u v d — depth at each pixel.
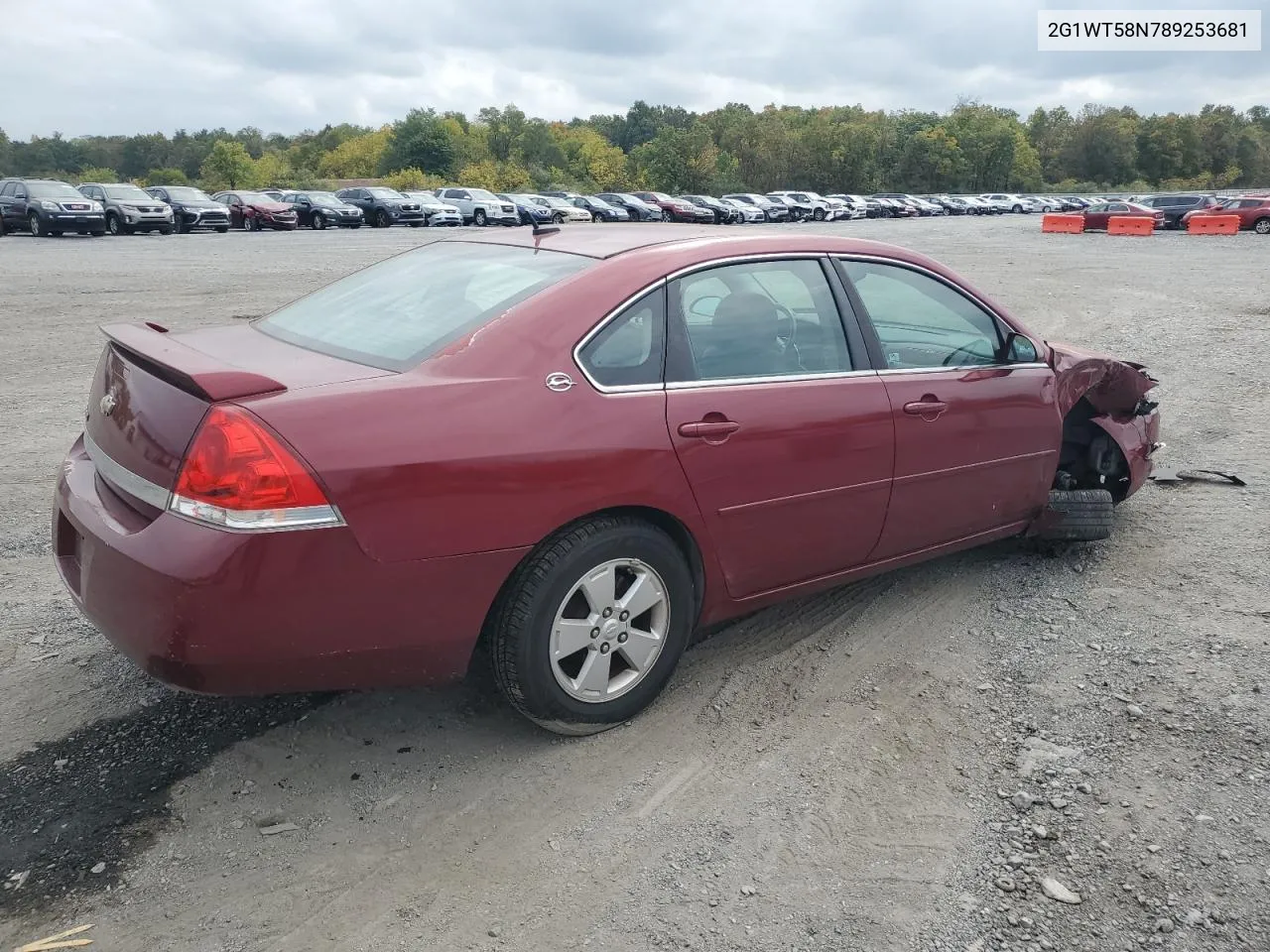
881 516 3.80
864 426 3.61
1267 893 2.54
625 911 2.47
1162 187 128.38
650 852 2.69
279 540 2.49
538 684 2.98
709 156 104.75
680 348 3.23
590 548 2.97
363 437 2.60
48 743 3.11
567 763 3.08
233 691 2.61
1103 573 4.67
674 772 3.05
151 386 2.77
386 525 2.61
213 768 3.01
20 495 5.52
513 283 3.28
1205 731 3.29
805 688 3.57
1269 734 3.26
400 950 2.33
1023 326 4.41
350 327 3.34
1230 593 4.43
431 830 2.76
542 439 2.84
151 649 2.54
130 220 31.48
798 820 2.83
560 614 2.98
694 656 3.81
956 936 2.39
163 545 2.50
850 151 114.75
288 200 40.44
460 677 2.93
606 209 48.81
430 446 2.67
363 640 2.68
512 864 2.63
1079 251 29.16
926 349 4.00
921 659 3.80
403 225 41.50
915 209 66.06
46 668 3.58
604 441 2.95
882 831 2.79
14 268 19.06
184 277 18.19
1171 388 9.19
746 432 3.28
